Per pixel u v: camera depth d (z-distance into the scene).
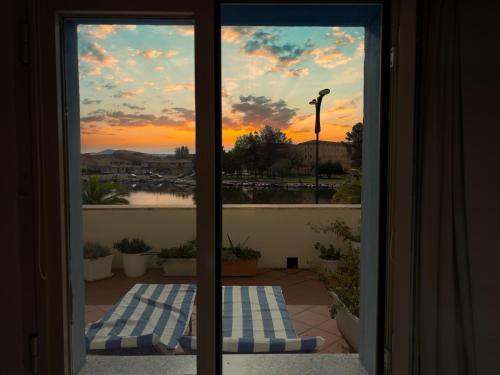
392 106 1.60
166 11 1.56
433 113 1.52
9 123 1.50
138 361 1.89
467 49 1.49
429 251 1.55
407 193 1.56
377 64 1.75
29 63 1.52
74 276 1.81
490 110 1.49
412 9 1.52
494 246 1.50
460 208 1.52
